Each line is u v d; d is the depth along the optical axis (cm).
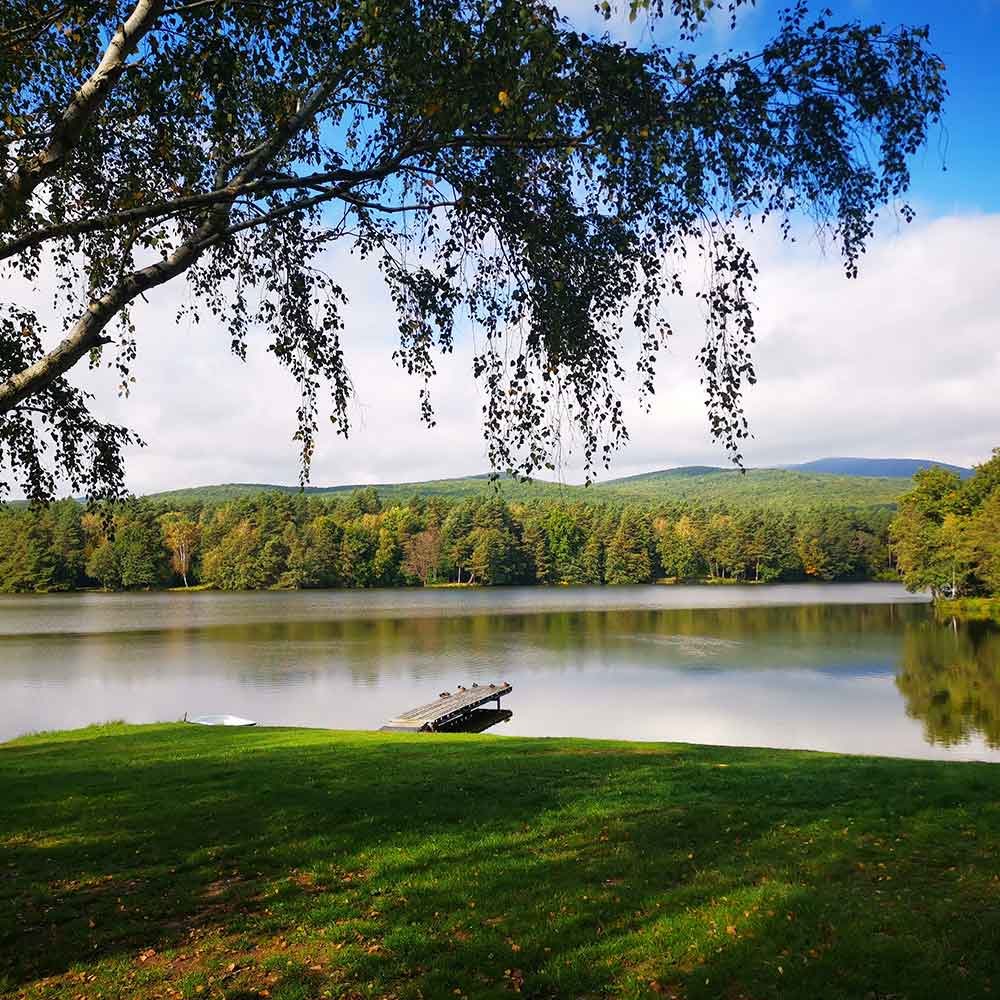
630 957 515
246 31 590
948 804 829
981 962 485
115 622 5662
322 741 1457
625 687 2948
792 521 12531
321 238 711
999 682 2984
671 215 573
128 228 712
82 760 1259
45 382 562
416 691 2934
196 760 1223
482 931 558
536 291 618
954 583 6850
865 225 561
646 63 497
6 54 584
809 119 518
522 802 899
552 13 503
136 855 737
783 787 936
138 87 600
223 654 3956
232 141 712
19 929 580
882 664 3494
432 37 486
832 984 471
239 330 815
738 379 568
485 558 10688
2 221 494
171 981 504
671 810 848
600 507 13100
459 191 621
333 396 754
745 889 612
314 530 10300
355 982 496
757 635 4706
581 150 552
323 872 687
